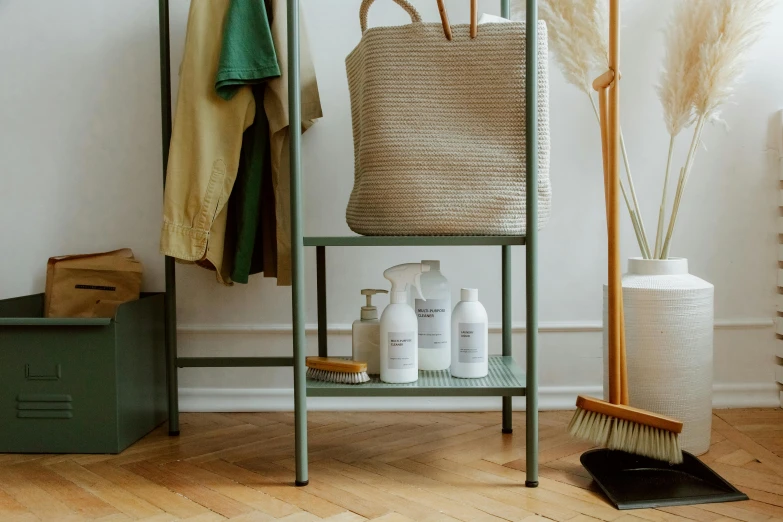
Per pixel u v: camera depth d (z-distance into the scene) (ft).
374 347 4.81
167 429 5.58
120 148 6.04
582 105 5.95
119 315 4.94
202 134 4.95
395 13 5.92
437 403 6.01
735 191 5.99
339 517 3.79
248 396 6.10
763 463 4.61
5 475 4.51
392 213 4.38
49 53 6.01
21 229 6.10
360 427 5.56
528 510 3.87
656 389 4.66
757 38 4.91
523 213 4.35
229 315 6.09
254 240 5.33
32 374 4.94
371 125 4.42
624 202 5.98
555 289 6.04
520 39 4.29
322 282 5.35
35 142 6.05
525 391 4.27
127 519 3.79
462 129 4.35
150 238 6.07
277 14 5.06
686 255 6.02
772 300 6.05
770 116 5.95
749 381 6.06
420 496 4.09
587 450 4.89
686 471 4.37
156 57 5.98
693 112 5.57
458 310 4.62
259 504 3.98
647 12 5.87
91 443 4.93
